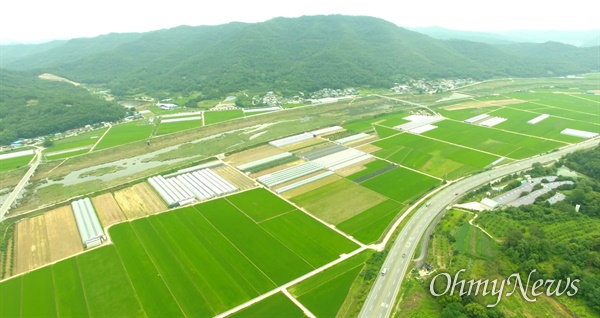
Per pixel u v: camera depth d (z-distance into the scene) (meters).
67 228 137.00
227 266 111.81
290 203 150.88
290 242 123.69
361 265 110.69
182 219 139.75
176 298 99.00
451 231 124.31
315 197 155.75
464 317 84.50
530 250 106.81
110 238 128.50
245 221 137.50
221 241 124.94
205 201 153.75
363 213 142.00
